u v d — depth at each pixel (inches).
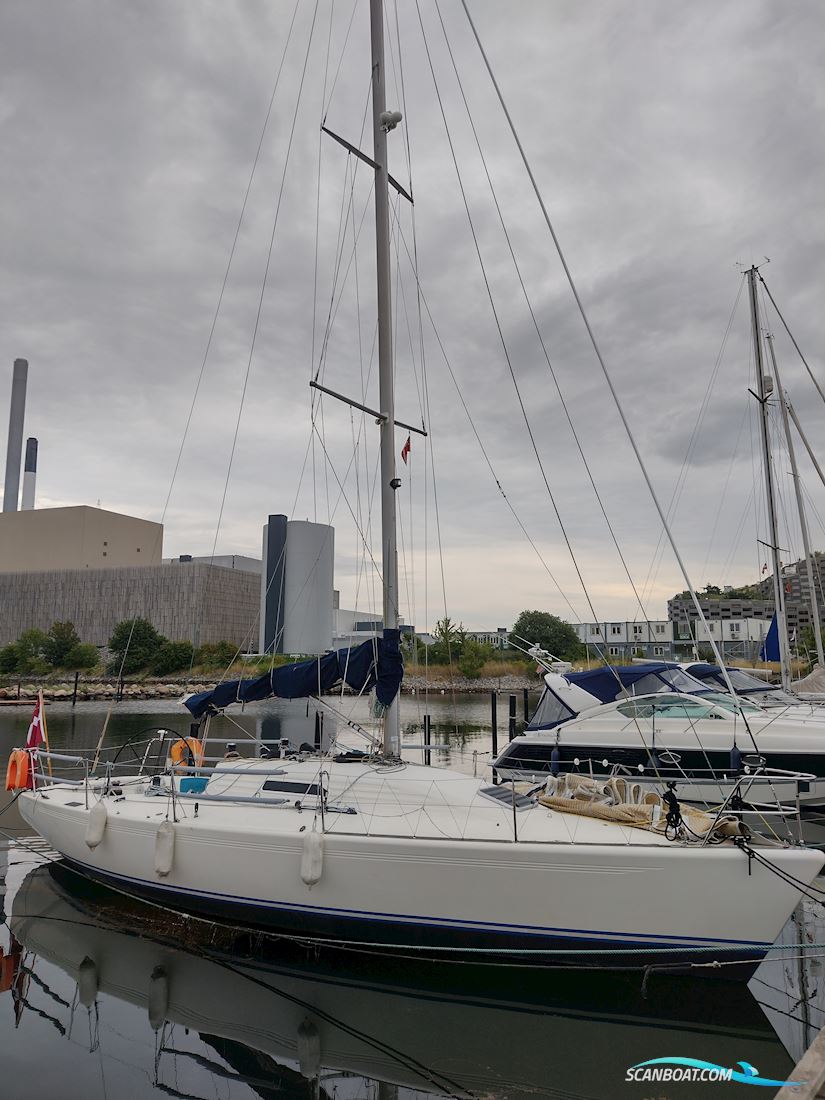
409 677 1455.5
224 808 261.3
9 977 226.1
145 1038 192.4
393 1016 202.1
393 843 218.1
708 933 201.6
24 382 4237.2
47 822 301.0
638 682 446.6
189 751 310.3
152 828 255.0
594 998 207.0
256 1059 182.5
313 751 324.5
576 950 208.1
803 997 207.8
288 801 253.4
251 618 2896.2
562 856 207.3
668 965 204.7
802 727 389.4
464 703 1275.8
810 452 653.3
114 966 233.1
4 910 278.2
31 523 3164.4
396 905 218.8
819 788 372.2
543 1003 206.5
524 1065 178.7
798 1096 141.2
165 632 2652.6
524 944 211.9
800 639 1178.0
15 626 2896.2
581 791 261.3
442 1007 205.9
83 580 2817.4
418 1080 173.9
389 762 286.2
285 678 289.4
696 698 412.5
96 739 828.0
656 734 404.2
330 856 223.8
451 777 275.3
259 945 243.0
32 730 344.8
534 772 430.3
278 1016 202.8
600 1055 181.8
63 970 230.7
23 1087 169.2
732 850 201.6
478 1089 170.2
